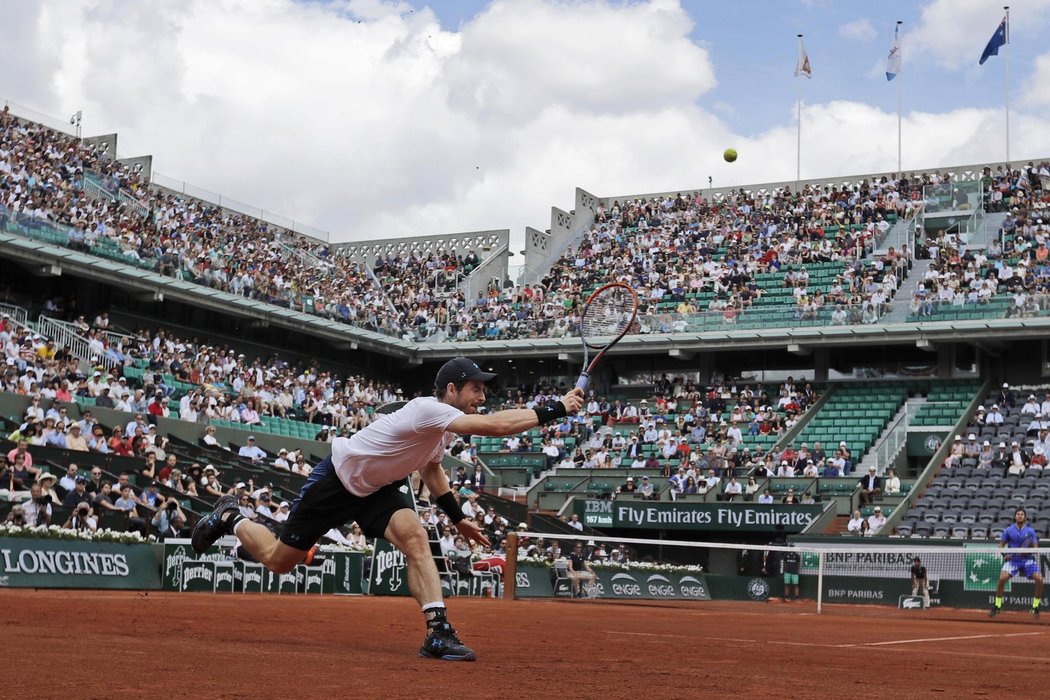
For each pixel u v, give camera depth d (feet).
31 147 121.29
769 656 24.41
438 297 150.71
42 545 55.47
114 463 76.02
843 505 107.34
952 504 104.47
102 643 19.70
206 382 110.73
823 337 124.06
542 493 117.91
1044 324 115.14
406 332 140.87
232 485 82.79
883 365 130.82
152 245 119.55
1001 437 113.80
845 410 124.88
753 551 93.40
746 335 125.70
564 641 28.30
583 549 91.25
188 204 139.85
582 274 146.41
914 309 120.78
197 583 62.64
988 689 17.48
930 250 134.41
